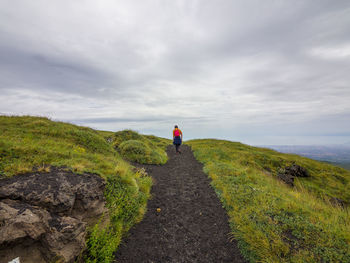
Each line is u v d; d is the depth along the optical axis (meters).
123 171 7.04
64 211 3.60
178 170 11.66
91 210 4.18
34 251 2.73
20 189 3.55
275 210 5.52
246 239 4.37
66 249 2.95
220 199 6.85
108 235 4.05
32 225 2.78
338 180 16.61
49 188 3.83
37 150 6.17
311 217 5.13
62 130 10.66
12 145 5.95
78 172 5.11
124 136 18.06
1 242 2.44
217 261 3.94
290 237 4.28
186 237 4.80
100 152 10.12
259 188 7.52
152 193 7.63
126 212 5.29
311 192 12.06
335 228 4.57
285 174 15.37
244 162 15.53
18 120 10.77
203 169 11.46
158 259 3.98
